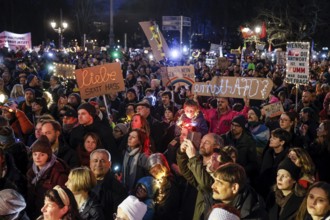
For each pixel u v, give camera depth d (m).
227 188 3.74
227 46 48.78
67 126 6.83
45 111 8.62
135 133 5.78
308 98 9.53
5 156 4.88
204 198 4.38
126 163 5.84
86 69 8.32
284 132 5.54
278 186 4.42
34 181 4.92
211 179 4.30
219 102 8.05
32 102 8.67
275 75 14.70
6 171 4.84
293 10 43.81
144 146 5.83
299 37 43.12
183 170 4.80
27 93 8.75
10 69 19.38
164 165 5.16
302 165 4.39
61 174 4.91
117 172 6.36
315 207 3.79
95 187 4.84
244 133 6.11
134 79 15.53
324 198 3.77
